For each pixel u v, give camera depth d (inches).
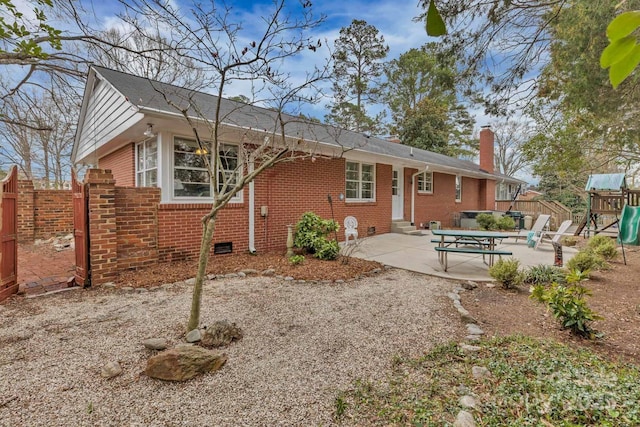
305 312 152.2
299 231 289.1
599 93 167.0
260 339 122.6
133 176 301.9
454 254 309.1
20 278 207.5
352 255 295.6
